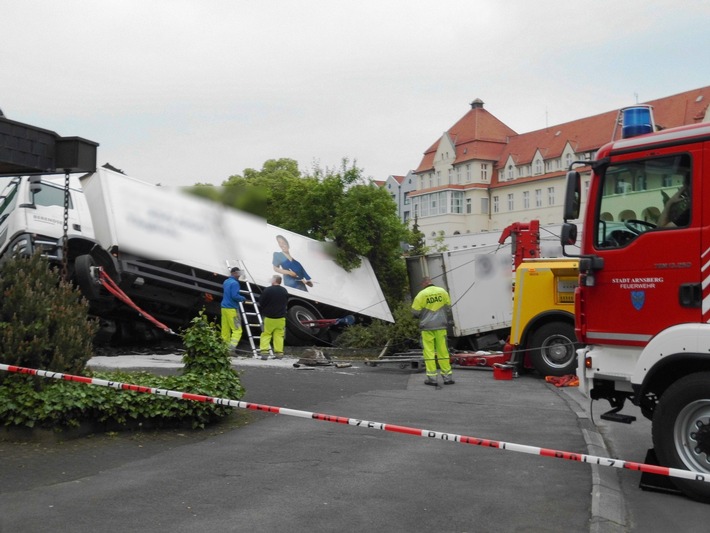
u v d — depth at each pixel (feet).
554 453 18.70
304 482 21.35
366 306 67.56
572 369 47.47
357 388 41.24
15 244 46.19
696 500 21.18
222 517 17.99
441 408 35.17
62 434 25.35
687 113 199.21
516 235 52.85
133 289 53.72
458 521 18.28
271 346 59.82
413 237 77.41
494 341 60.34
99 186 51.47
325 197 69.77
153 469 22.30
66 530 16.67
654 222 22.99
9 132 26.30
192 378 28.84
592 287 24.30
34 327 25.79
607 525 18.19
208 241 57.06
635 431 30.78
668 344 21.93
